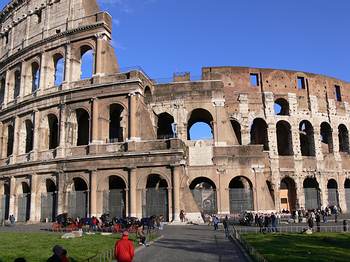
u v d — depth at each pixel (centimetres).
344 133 8494
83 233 4503
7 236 4225
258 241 3659
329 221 6119
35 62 7481
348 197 7969
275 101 8025
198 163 6638
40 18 7756
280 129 8356
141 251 3183
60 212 6206
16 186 7006
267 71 7994
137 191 5909
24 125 7306
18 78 7981
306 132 8188
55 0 7444
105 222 5238
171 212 5731
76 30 6812
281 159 7531
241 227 5253
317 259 2609
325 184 7706
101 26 6675
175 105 6850
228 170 6606
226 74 7800
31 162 6650
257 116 7681
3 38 8544
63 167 6362
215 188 6538
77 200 6219
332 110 8275
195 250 3203
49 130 6981
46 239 3884
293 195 7688
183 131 6731
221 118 6756
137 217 5788
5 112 7650
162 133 7712
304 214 6644
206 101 6831
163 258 2811
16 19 8188
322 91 8294
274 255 2786
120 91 6266
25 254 2903
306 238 3866
